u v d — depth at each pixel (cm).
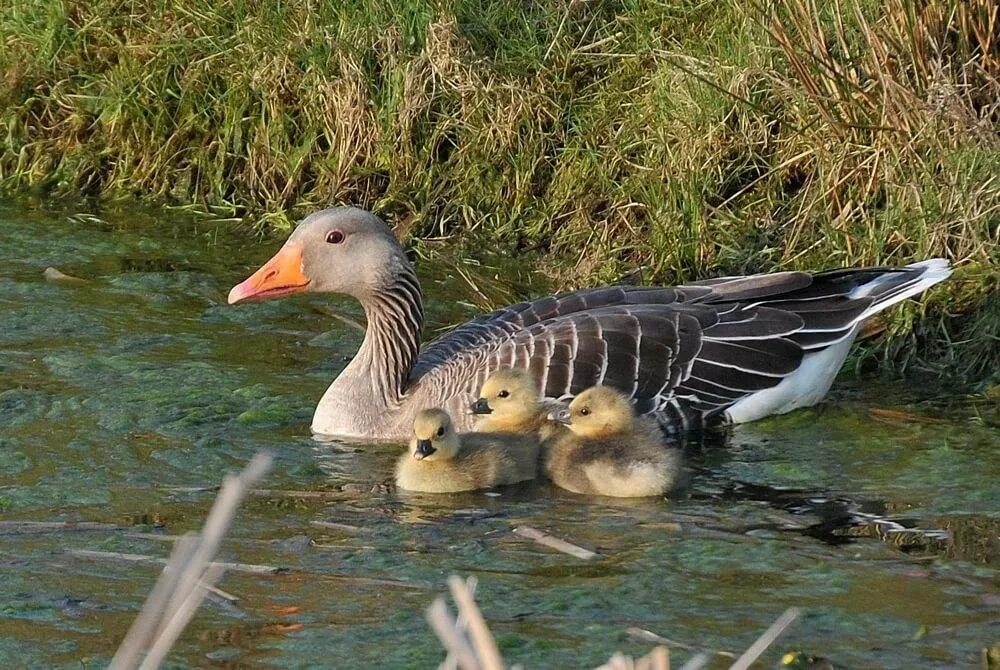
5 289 1620
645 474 1128
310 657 871
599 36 1892
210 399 1330
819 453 1229
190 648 882
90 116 1998
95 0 2044
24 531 1047
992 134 1484
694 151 1689
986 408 1326
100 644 887
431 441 1123
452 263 1736
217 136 1941
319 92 1898
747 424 1306
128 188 1956
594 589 963
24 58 2027
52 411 1285
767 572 991
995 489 1136
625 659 580
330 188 1869
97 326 1517
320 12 1948
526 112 1819
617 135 1775
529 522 1088
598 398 1163
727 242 1630
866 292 1348
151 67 1981
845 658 868
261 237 1836
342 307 1612
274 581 977
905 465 1193
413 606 939
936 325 1445
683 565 1003
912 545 1033
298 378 1398
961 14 1543
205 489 1137
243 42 1958
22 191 1970
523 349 1275
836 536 1052
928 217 1481
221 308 1590
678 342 1291
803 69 1570
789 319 1323
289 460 1216
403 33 1900
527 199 1795
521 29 1920
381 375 1307
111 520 1073
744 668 618
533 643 886
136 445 1223
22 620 916
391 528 1073
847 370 1435
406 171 1847
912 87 1546
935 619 918
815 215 1583
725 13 1797
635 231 1706
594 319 1294
